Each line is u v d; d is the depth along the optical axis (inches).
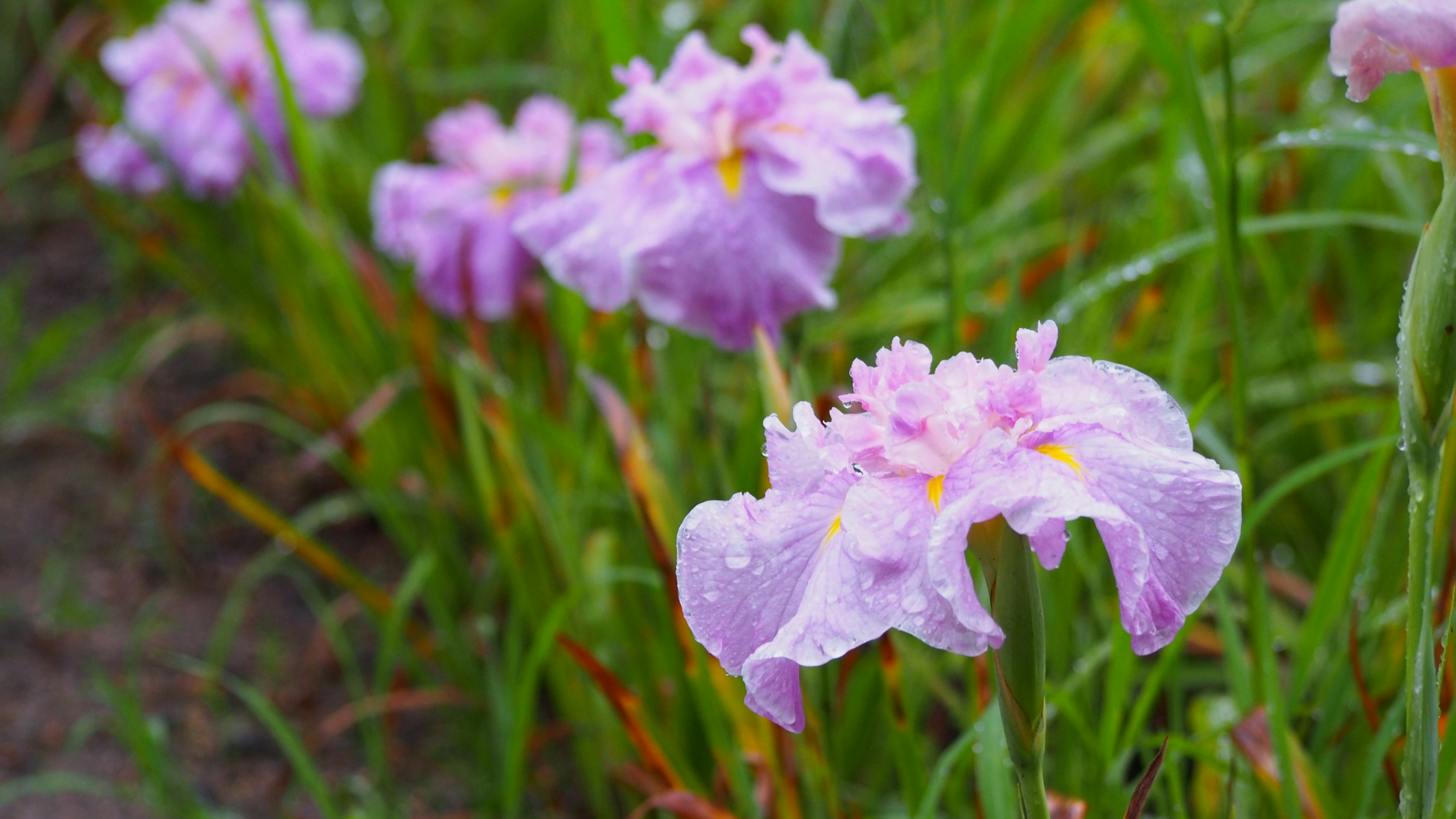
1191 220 50.6
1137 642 29.6
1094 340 44.3
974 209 50.3
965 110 49.4
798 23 42.9
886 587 29.7
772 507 30.6
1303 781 35.9
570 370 46.3
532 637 45.7
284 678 46.9
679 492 42.2
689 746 41.9
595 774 42.7
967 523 29.2
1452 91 31.0
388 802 42.8
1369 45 31.4
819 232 37.9
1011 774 36.2
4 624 48.0
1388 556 40.4
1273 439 45.7
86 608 48.6
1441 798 32.6
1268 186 48.9
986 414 30.2
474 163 46.9
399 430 49.3
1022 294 46.0
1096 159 50.9
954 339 39.6
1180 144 48.9
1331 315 46.1
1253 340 47.2
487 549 47.8
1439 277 30.5
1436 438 30.8
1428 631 31.1
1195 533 29.7
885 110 38.1
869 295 49.4
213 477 44.0
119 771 44.4
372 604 44.4
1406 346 30.8
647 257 37.5
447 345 51.1
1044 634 30.1
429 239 46.5
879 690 41.4
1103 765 36.4
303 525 47.6
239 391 50.5
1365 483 36.8
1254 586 36.7
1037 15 48.5
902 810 41.2
